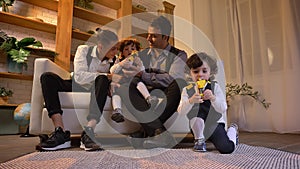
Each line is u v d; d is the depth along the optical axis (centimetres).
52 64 148
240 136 195
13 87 266
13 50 243
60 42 269
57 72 152
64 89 134
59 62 266
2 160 90
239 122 256
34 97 136
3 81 260
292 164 82
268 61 242
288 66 221
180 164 82
